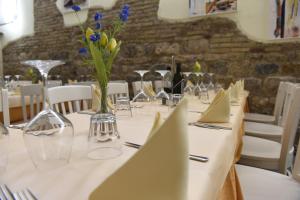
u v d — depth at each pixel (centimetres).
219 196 76
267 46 326
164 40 406
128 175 42
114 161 66
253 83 338
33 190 50
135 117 129
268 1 321
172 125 41
